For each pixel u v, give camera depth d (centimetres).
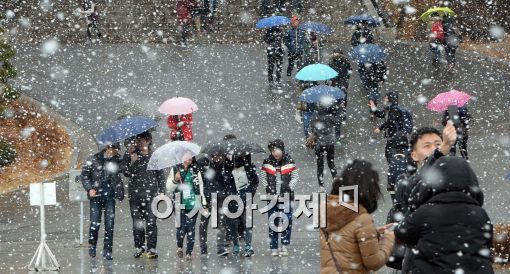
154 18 6219
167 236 3098
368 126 4469
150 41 6028
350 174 1496
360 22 5216
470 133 4309
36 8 6212
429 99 4847
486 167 3759
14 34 5947
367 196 1489
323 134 3547
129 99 4944
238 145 2683
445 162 1397
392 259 1553
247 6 6319
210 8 6125
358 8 6281
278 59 5047
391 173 2836
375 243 1485
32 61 5528
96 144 4391
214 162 2706
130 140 2772
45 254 2672
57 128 4522
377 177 1503
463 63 5466
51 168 4116
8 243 3067
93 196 2761
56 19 6153
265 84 5162
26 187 3881
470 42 5956
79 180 2953
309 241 2953
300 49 5084
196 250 2892
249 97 4962
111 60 5588
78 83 5178
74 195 2970
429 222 1373
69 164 4175
